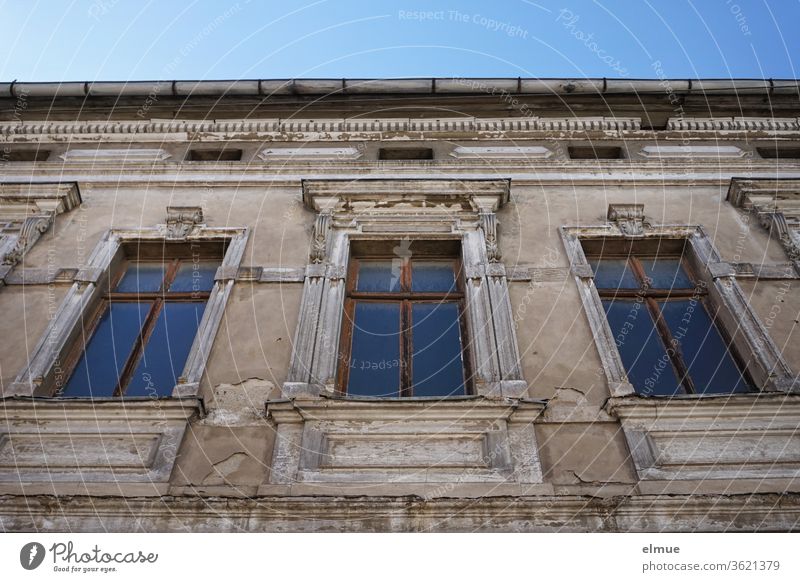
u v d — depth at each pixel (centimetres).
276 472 557
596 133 992
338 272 755
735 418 596
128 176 918
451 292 770
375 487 545
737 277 753
